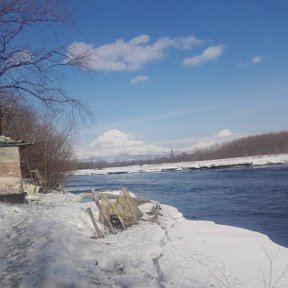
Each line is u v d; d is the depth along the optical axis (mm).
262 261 10672
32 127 30484
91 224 13672
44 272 7027
